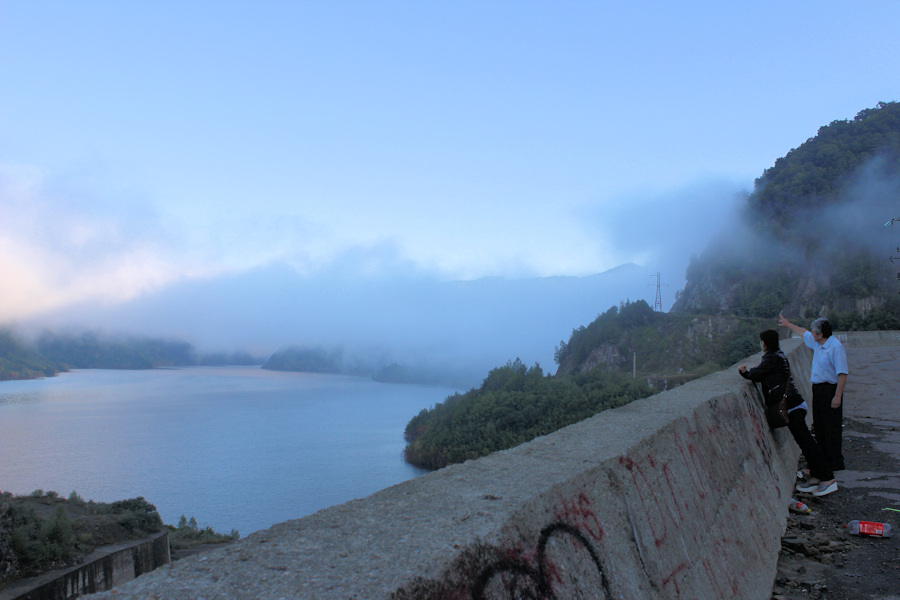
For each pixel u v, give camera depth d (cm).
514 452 289
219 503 10244
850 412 1172
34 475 11812
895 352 2567
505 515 192
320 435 17038
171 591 136
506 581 173
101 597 132
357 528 184
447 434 10850
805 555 460
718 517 363
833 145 17975
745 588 344
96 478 11800
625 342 13400
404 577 144
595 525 231
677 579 270
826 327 712
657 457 320
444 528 182
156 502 10250
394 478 10912
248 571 149
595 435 325
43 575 2272
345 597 133
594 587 208
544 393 10044
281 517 9388
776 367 634
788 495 591
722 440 451
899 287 12938
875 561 448
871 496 621
